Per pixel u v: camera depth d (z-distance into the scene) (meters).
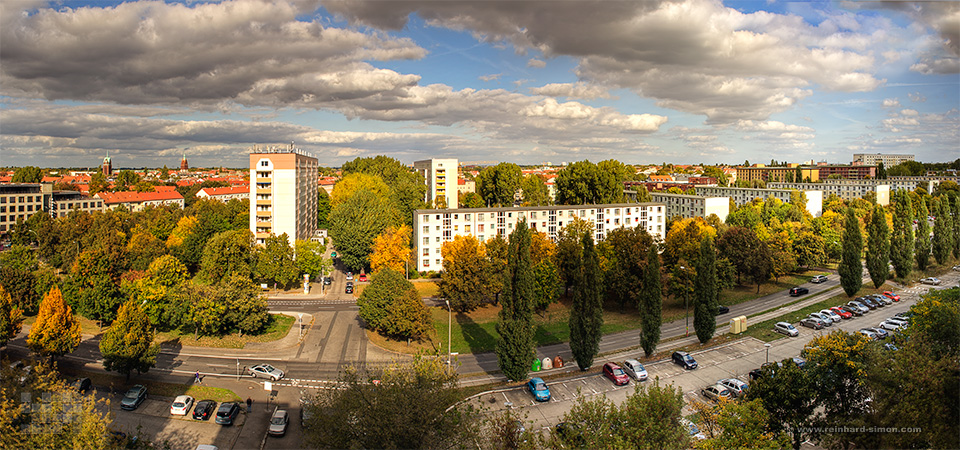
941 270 115.81
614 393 57.44
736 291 104.94
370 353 72.25
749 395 44.84
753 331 78.12
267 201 127.56
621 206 136.00
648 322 67.75
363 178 195.12
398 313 73.44
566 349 74.12
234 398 57.38
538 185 196.62
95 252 83.81
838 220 154.50
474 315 89.94
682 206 178.62
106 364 58.50
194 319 74.06
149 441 45.12
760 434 38.53
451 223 120.75
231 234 104.38
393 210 150.38
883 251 99.00
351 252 118.31
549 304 96.25
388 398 37.59
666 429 36.94
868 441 37.53
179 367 66.19
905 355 39.22
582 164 163.75
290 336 78.81
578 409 39.44
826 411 42.94
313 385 61.34
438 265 120.62
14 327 66.81
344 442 37.59
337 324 84.88
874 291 100.06
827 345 43.34
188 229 130.25
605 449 35.59
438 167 191.50
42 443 35.00
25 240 146.38
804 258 118.25
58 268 123.25
